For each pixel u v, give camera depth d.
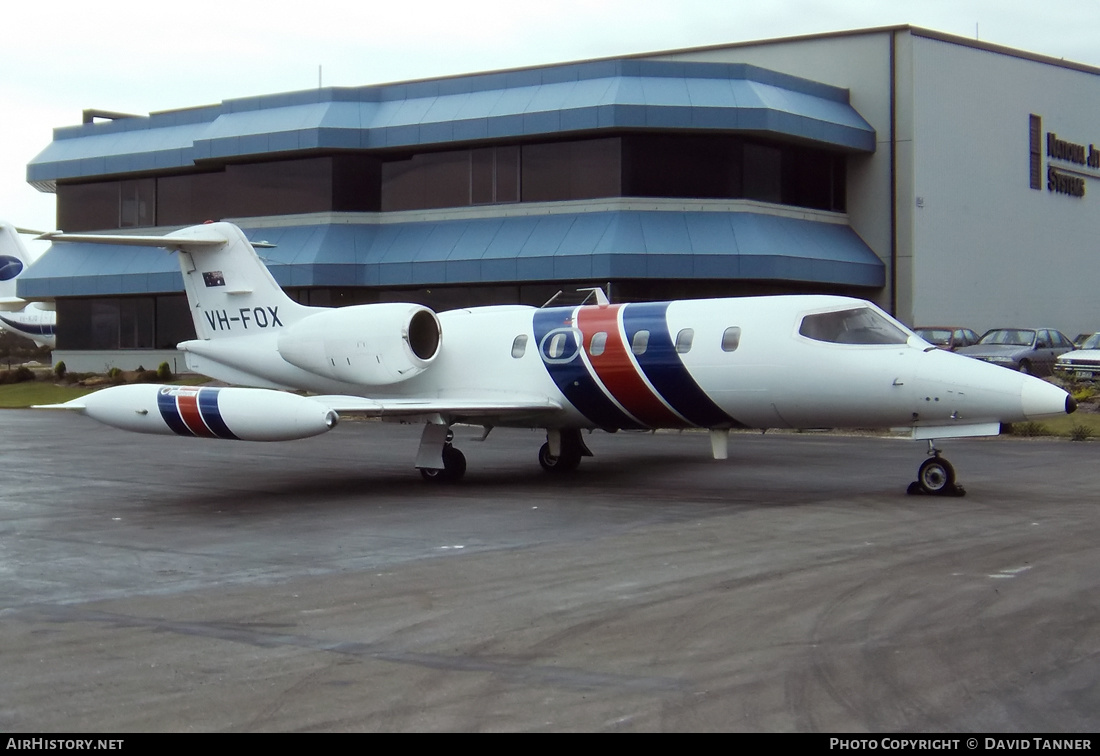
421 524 14.27
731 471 19.75
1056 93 47.09
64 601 10.05
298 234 40.72
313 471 20.75
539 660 7.90
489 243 37.69
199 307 22.25
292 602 9.88
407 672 7.65
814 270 37.25
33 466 21.75
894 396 15.71
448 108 38.78
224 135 41.25
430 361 19.36
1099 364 34.00
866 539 12.55
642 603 9.57
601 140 37.31
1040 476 18.41
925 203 40.84
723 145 37.25
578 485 18.08
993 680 7.26
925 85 40.72
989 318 43.88
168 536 13.66
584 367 18.14
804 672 7.49
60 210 47.59
